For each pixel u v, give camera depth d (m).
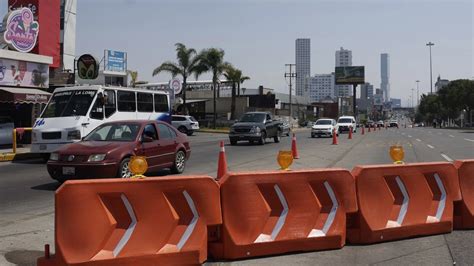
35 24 25.94
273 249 6.18
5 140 22.17
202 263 5.75
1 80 23.78
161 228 5.56
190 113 76.94
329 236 6.49
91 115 17.75
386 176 7.10
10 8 28.61
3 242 6.80
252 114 29.83
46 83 26.66
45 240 6.91
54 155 11.31
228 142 31.58
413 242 6.95
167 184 5.64
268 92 97.06
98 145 11.48
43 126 17.47
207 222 5.81
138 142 12.22
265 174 6.25
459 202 7.75
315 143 30.66
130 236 5.39
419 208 7.28
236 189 6.05
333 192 6.64
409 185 7.25
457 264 5.89
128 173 11.53
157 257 5.46
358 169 6.94
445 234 7.43
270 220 6.25
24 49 25.28
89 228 5.21
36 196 10.57
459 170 7.79
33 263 5.85
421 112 143.12
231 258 5.97
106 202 5.35
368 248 6.63
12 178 13.45
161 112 22.05
